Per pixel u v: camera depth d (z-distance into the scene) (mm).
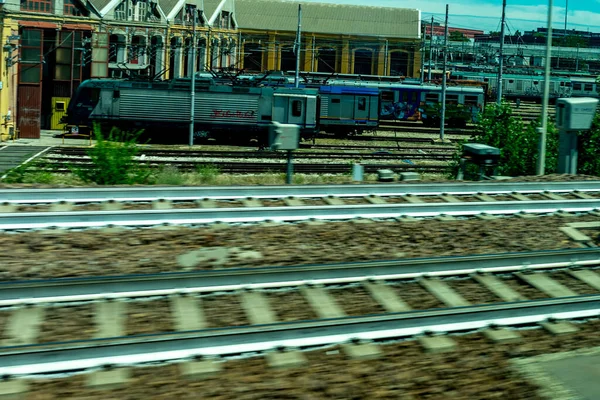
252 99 40719
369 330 7031
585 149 21906
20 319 7191
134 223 10297
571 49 91000
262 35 76375
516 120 24703
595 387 6297
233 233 10258
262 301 7918
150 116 40406
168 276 7969
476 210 12086
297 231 10484
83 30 46750
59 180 19312
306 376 6285
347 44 77000
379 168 29578
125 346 6316
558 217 12156
